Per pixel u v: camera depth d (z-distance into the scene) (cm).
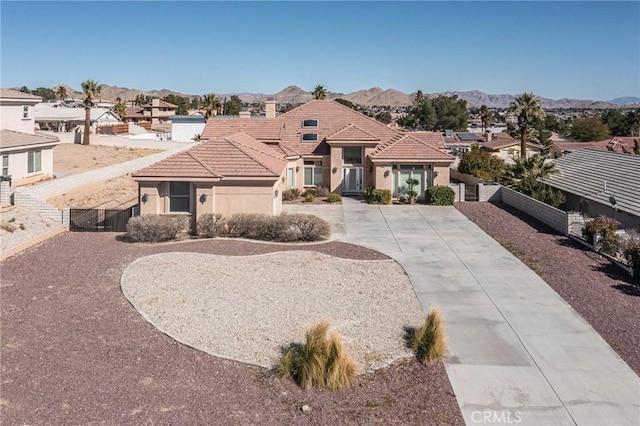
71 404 908
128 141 5881
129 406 905
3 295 1456
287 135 3853
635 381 1050
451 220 2783
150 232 2139
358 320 1337
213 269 1716
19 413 877
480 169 4169
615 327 1316
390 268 1823
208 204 2366
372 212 3036
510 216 2898
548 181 3400
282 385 1004
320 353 1025
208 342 1177
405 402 959
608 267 1862
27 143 3055
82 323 1265
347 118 3981
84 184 3391
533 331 1295
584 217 2425
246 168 2428
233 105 11581
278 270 1736
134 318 1299
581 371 1090
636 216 2291
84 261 1809
